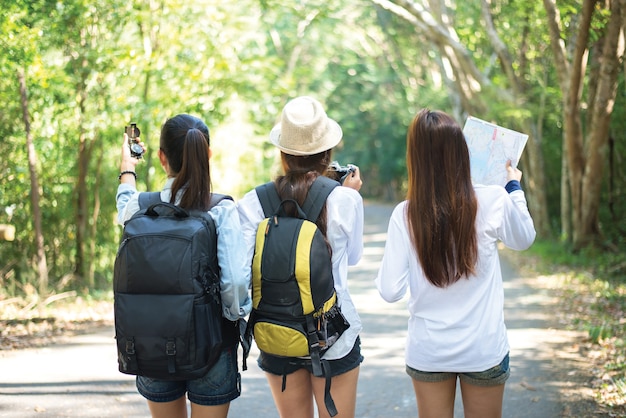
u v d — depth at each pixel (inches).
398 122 1802.4
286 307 120.6
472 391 123.0
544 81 678.5
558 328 311.3
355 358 127.6
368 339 296.4
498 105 659.4
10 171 398.9
